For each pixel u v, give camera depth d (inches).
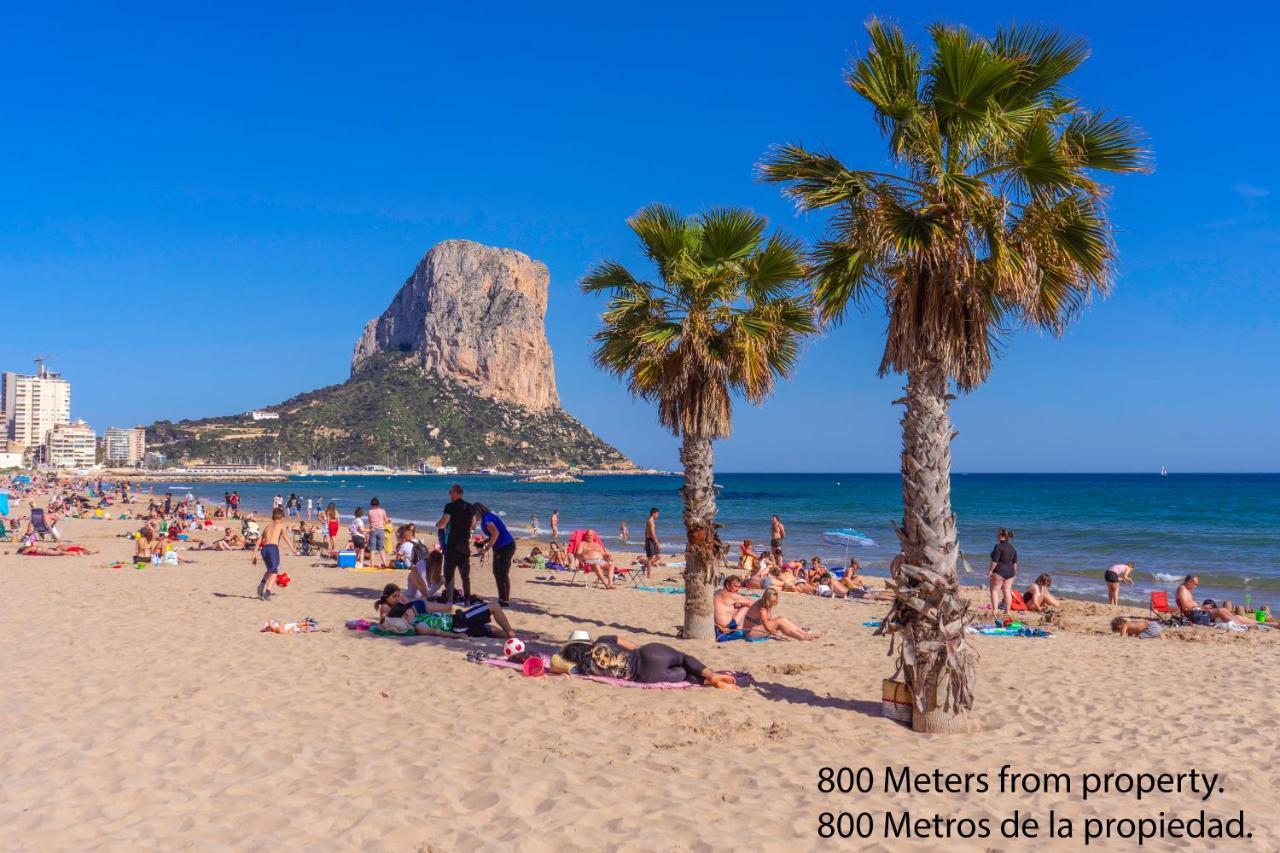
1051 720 305.4
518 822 198.7
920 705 286.0
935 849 190.9
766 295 452.1
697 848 186.1
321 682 338.3
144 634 438.3
